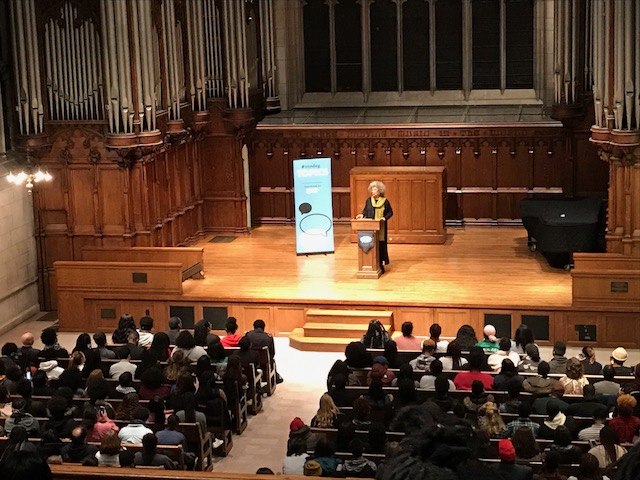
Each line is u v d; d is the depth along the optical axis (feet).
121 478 14.99
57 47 72.95
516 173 88.02
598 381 49.57
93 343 71.00
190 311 70.74
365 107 93.25
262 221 92.63
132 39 72.74
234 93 85.66
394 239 83.82
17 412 42.24
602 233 82.64
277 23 92.12
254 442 53.01
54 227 76.43
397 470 9.30
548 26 89.20
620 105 68.39
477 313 67.36
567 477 37.06
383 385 50.08
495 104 91.50
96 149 75.00
